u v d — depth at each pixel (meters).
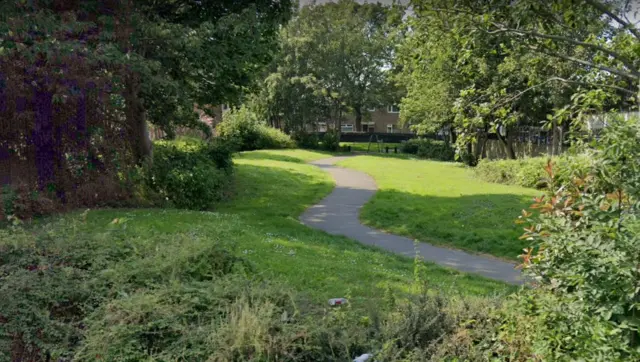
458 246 10.35
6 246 5.20
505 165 20.50
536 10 4.89
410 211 13.45
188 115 14.78
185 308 4.06
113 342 3.75
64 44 9.94
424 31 5.75
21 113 10.33
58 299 4.36
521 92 5.71
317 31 43.97
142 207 12.38
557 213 3.54
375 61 45.97
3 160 10.41
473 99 6.03
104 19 11.43
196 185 13.60
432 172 24.36
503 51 5.66
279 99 44.53
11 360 4.03
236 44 13.11
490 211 12.98
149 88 11.66
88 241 5.50
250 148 37.03
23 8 10.03
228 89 15.84
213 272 4.98
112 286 4.57
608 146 3.10
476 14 5.26
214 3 14.09
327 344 3.73
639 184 2.90
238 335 3.56
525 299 3.54
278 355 3.54
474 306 4.15
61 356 3.96
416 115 30.78
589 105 4.89
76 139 11.05
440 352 3.57
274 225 11.37
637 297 2.83
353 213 13.88
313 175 22.02
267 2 14.51
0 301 4.20
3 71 9.95
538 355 3.25
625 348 2.81
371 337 3.87
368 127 66.56
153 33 11.80
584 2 4.79
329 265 7.18
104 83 10.77
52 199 10.66
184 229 8.67
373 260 8.16
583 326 2.95
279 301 4.25
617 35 5.11
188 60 12.76
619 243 2.77
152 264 4.92
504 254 9.60
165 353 3.70
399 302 4.77
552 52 5.39
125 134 12.24
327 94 44.88
